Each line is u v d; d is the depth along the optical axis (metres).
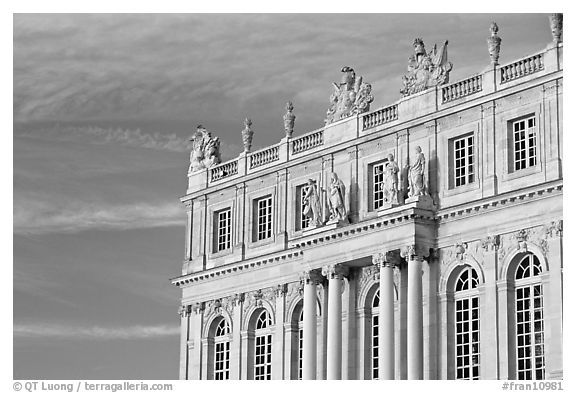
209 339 96.38
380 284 79.19
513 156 75.44
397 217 78.12
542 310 71.88
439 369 76.88
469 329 76.00
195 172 100.50
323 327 85.69
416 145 81.12
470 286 76.38
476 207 75.50
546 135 73.00
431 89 80.62
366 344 82.56
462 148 78.69
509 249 73.94
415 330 76.69
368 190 84.19
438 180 79.19
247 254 94.19
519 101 75.00
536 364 72.06
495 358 73.69
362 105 86.38
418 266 77.38
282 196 91.81
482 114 77.12
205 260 98.19
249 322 92.94
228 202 97.06
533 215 72.69
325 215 85.50
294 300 88.81
